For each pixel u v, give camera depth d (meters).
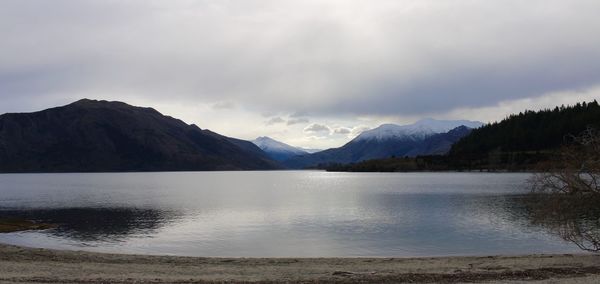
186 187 143.75
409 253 31.23
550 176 23.59
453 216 51.97
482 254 30.00
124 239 39.22
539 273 20.34
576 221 23.81
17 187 148.12
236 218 54.41
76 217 58.12
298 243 36.09
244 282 19.02
